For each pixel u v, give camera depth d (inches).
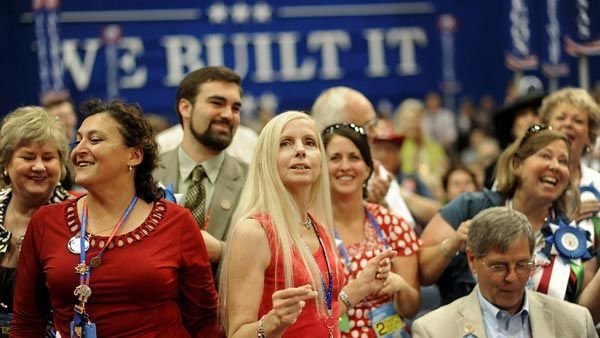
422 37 998.4
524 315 246.7
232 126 277.4
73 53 925.2
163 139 363.9
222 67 281.9
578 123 307.7
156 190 216.1
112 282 203.0
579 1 497.0
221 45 956.6
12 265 245.1
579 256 273.0
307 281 211.0
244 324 205.8
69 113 388.2
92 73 929.5
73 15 928.3
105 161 208.2
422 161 653.3
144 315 205.3
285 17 970.1
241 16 962.7
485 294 245.3
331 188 273.4
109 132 209.3
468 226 265.4
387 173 317.4
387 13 990.4
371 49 986.1
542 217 283.4
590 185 308.8
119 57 936.3
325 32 978.7
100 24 932.6
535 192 277.4
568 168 279.3
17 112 248.7
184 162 277.4
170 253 208.2
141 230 208.2
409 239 277.9
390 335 264.4
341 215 274.5
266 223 212.1
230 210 270.1
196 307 215.9
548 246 273.9
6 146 243.3
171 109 944.3
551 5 511.5
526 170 277.6
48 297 219.0
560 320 247.0
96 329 203.6
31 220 213.5
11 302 242.2
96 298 203.5
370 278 230.4
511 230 237.8
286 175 215.5
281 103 965.2
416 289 275.1
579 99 309.7
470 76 1016.9
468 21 1008.9
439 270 274.8
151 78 941.2
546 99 321.1
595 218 287.3
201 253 213.8
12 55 888.3
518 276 239.1
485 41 1011.9
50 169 244.5
